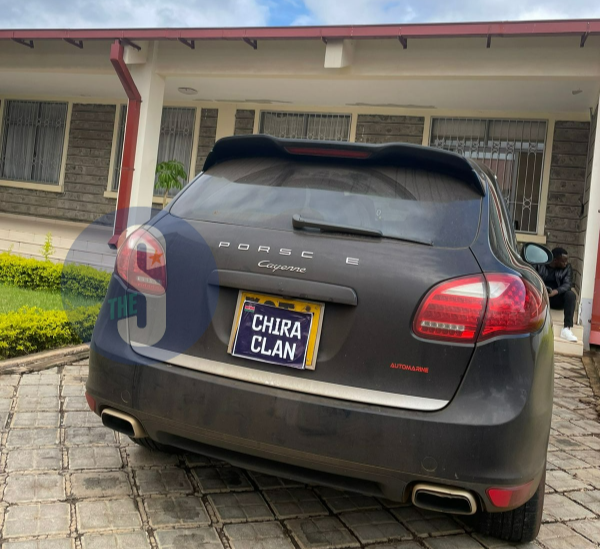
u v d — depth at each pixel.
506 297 1.94
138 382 2.15
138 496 2.48
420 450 1.86
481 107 9.57
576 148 9.38
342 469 1.93
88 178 12.56
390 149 2.28
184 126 11.72
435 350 1.91
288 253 2.09
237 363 2.06
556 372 5.90
